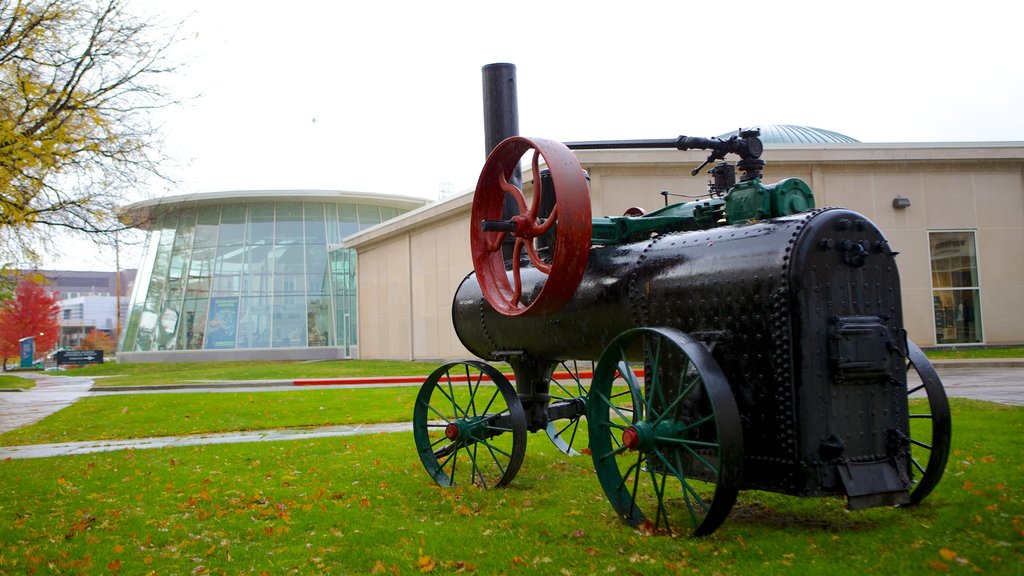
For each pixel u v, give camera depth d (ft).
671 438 15.29
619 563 13.87
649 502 18.78
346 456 28.12
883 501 14.46
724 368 15.23
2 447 35.22
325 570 14.60
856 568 12.69
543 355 21.91
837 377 14.19
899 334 15.16
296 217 133.08
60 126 35.58
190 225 135.44
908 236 74.33
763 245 14.84
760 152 17.40
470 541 15.98
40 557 15.92
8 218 34.50
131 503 21.13
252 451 30.19
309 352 124.06
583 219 16.52
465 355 83.66
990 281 75.36
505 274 20.45
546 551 14.94
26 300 179.93
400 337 100.17
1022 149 74.18
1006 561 12.59
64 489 23.44
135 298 141.79
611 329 18.43
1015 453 22.16
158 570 14.98
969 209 75.15
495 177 19.77
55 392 76.23
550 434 28.60
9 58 36.88
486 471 24.16
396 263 101.55
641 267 17.49
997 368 60.13
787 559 13.50
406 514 18.78
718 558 13.74
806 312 14.10
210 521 18.74
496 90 24.03
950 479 19.11
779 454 14.30
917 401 36.50
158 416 44.96
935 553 13.17
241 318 125.90
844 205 73.46
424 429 23.25
